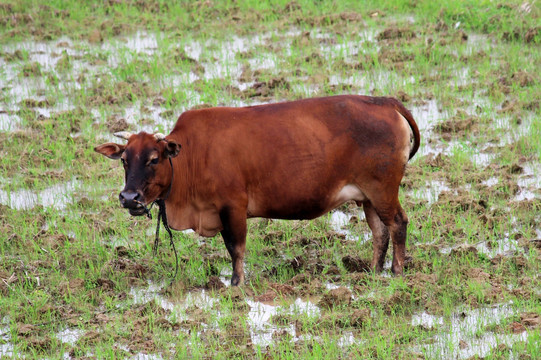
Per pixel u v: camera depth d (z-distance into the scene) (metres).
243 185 27.69
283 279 29.44
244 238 28.25
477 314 26.28
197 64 51.38
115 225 33.88
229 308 27.14
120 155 27.95
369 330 25.48
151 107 45.84
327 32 56.25
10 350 25.20
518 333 24.80
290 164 27.53
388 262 30.81
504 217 32.72
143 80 49.31
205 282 29.31
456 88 45.75
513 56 49.50
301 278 28.98
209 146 27.61
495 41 53.00
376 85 46.75
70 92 48.09
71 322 26.73
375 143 27.75
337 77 48.47
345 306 26.78
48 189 37.69
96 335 25.47
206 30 57.12
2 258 31.02
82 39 56.59
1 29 58.12
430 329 25.31
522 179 36.53
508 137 40.50
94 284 29.05
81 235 33.12
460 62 49.59
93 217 34.41
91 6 62.47
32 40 56.56
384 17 58.25
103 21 59.38
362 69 49.69
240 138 27.53
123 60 51.78
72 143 41.69
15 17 58.66
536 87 45.31
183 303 28.00
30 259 31.19
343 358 23.89
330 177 27.84
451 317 26.14
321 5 60.16
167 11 61.22
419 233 32.03
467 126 41.28
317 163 27.58
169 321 26.20
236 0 61.62
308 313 26.69
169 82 48.97
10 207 35.34
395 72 48.56
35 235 32.78
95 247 31.89
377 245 29.52
